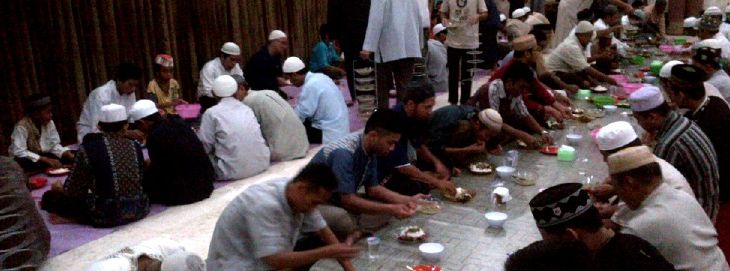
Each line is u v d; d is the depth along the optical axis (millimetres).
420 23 7297
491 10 9711
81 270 4020
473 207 4180
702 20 8227
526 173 4770
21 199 3771
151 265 2695
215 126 5672
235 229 2998
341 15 8344
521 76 5461
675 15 13906
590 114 6473
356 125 7590
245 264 2984
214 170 5648
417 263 3400
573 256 1722
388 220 3975
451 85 8133
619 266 2215
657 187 2738
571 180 4668
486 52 9891
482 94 5590
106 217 4613
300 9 10742
